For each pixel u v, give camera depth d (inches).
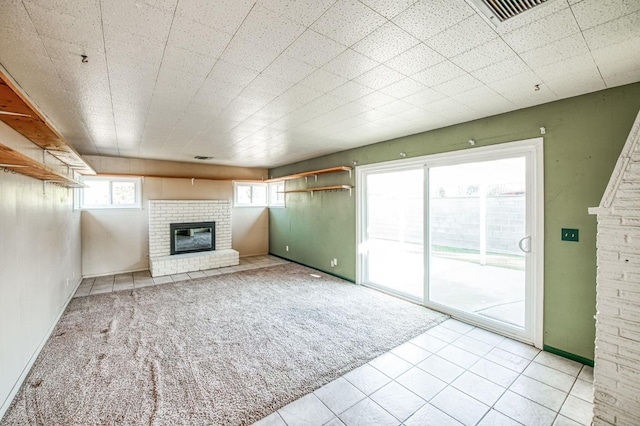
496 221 145.1
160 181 232.1
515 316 123.3
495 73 79.3
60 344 105.9
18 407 73.3
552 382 84.8
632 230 63.7
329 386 83.0
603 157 89.6
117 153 199.8
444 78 82.6
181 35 60.6
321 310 141.1
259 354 100.0
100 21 55.0
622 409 64.6
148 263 226.5
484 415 71.8
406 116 118.1
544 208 102.2
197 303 150.6
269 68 76.4
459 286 161.6
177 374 87.8
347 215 193.3
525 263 109.8
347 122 125.9
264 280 195.3
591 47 65.6
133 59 70.7
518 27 57.9
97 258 207.2
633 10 51.9
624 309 64.7
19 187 85.9
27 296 89.7
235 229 274.1
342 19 55.5
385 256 242.2
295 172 248.1
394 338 112.3
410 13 53.6
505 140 112.4
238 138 156.8
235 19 55.2
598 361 68.1
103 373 88.0
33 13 51.9
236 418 70.1
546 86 87.8
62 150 98.1
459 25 57.4
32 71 76.0
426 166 143.1
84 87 87.1
